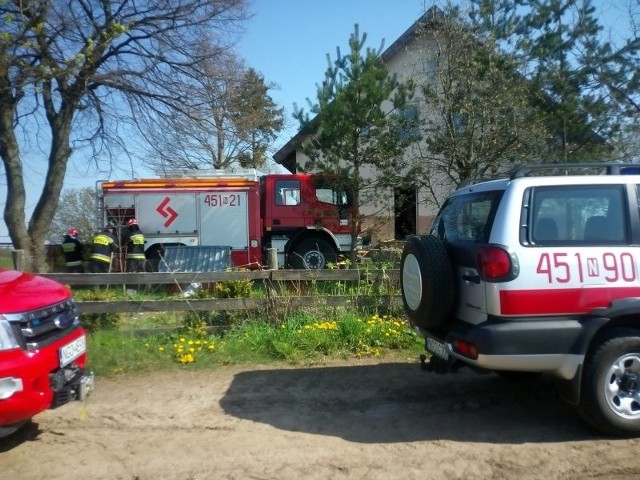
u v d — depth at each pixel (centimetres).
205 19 1234
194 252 1262
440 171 1374
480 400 567
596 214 483
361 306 810
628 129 1215
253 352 720
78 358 497
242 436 493
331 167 1299
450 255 527
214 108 1258
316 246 1516
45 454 462
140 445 477
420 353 723
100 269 1237
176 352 711
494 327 456
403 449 462
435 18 1287
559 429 496
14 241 1205
